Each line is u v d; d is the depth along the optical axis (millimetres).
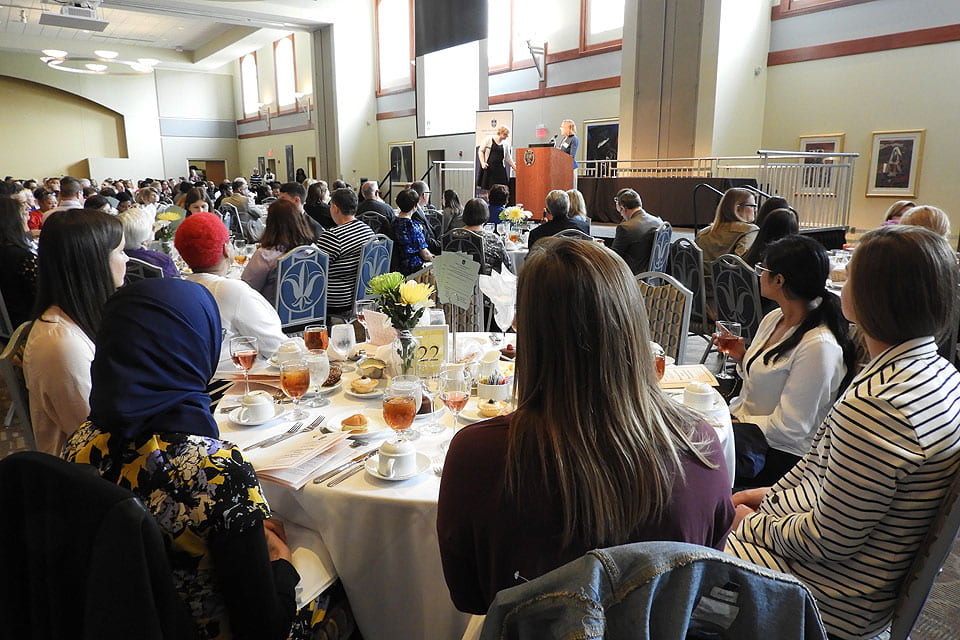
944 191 6895
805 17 7840
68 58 17281
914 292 1119
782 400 1926
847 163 7176
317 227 5480
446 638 1341
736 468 1826
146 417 983
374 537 1302
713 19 7734
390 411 1370
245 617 1036
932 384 1113
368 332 2098
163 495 972
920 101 6957
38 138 19094
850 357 1921
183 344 1032
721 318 3619
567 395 827
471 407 1738
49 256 1701
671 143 8359
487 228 6539
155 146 20328
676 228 6988
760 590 579
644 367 866
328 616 1356
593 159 10320
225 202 8562
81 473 880
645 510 797
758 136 8438
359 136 15133
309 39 16094
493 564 847
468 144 12570
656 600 559
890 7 7070
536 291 845
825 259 1866
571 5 10328
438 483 1341
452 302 1987
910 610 1160
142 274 3381
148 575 841
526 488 813
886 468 1088
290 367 1604
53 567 890
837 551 1166
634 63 8586
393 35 14227
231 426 1619
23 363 1720
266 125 19438
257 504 1015
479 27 10242
